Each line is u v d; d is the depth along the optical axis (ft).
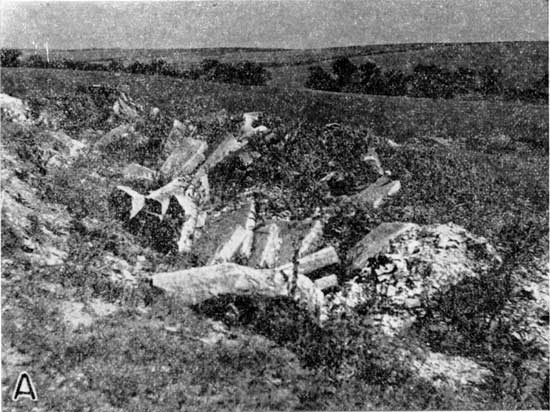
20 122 30.68
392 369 20.35
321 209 28.53
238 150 31.24
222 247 24.64
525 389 20.48
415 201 30.19
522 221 28.86
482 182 31.32
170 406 17.49
